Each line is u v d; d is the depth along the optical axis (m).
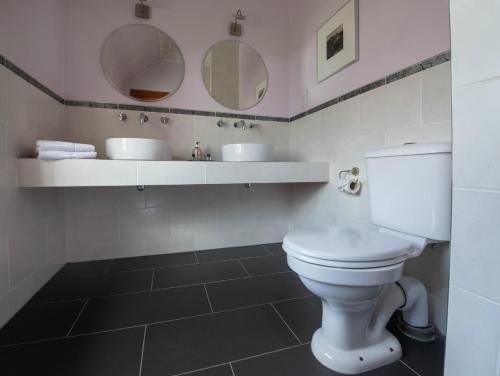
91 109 1.86
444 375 0.64
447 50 1.07
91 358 0.96
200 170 1.56
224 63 2.15
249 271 1.75
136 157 1.54
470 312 0.57
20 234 1.30
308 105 2.06
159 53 2.00
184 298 1.39
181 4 2.03
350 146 1.63
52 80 1.63
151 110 1.98
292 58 2.29
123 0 1.90
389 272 0.82
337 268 0.80
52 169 1.32
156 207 2.06
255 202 2.32
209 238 2.21
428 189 0.99
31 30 1.40
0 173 1.14
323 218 1.92
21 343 1.03
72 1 1.81
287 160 2.35
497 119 0.51
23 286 1.32
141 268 1.80
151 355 0.98
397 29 1.30
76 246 1.90
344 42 1.65
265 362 0.95
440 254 1.13
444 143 0.96
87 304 1.33
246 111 2.22
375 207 1.22
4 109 1.17
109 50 1.89
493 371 0.54
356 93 1.57
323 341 0.98
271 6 2.27
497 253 0.52
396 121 1.31
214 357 0.97
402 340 1.08
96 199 1.92
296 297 1.40
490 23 0.52
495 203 0.52
